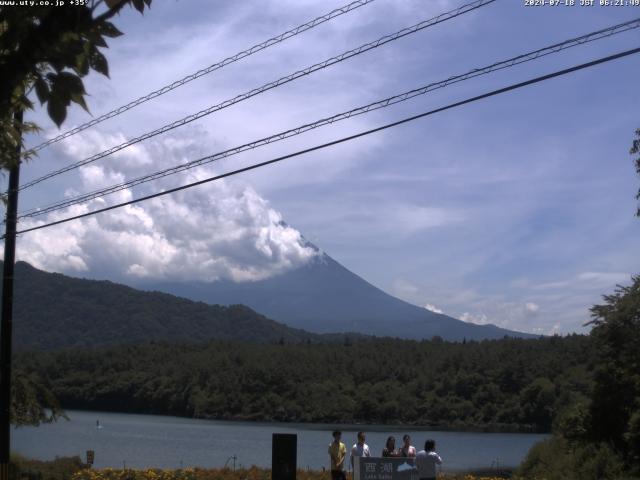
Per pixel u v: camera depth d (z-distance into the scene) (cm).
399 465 1719
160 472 2581
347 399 12538
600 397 2752
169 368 14900
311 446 7319
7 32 412
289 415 12812
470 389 11812
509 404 11038
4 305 1892
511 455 7031
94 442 7769
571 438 2806
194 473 2588
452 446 8131
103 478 2469
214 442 8056
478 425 11069
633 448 2519
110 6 423
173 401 14125
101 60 432
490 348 12938
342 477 1855
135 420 12688
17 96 492
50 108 429
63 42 421
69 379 15075
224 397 13412
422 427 11581
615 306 2769
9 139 692
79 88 429
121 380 14838
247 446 7481
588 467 2508
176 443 7825
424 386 12488
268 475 2586
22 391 2408
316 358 14300
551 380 11094
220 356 14938
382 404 12288
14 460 2517
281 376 13400
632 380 2709
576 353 11531
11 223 1880
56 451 6366
